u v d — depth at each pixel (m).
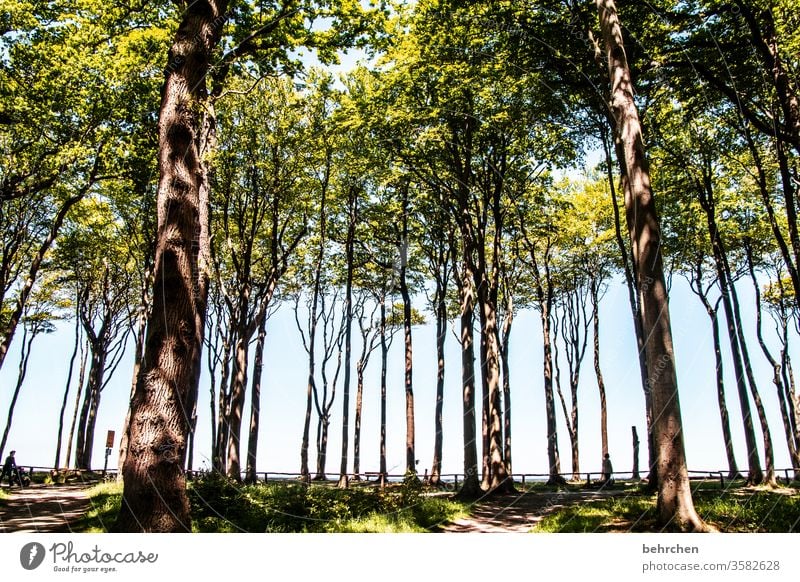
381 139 20.19
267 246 26.86
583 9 15.20
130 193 21.86
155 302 6.84
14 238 19.94
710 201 21.50
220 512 10.73
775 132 13.95
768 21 13.64
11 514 12.17
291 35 13.84
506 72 17.05
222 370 25.11
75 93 16.33
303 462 28.06
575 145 20.39
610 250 28.41
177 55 7.83
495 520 12.92
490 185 21.41
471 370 19.08
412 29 17.33
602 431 26.97
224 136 20.98
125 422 21.08
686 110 17.33
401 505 13.48
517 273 30.16
